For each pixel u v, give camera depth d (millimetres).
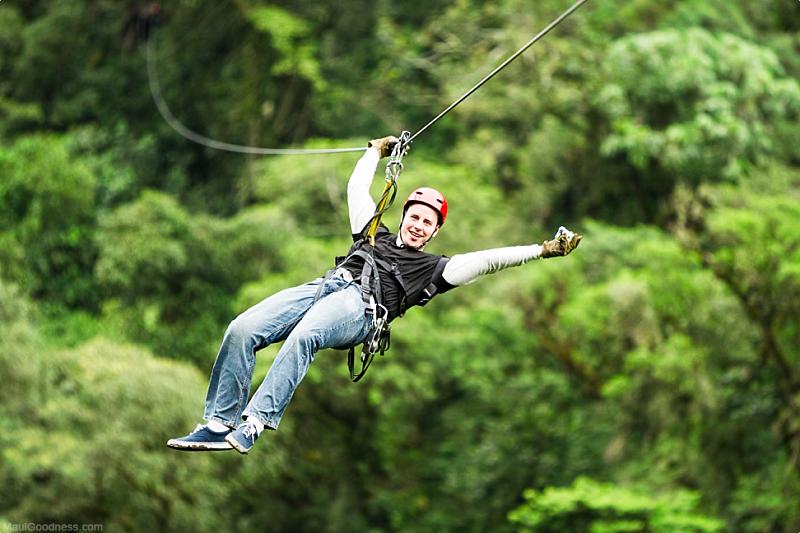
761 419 58344
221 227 71625
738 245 54625
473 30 88188
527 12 82125
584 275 64188
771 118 71750
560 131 75188
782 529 55469
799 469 55062
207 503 59406
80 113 99500
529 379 67312
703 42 68625
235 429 16125
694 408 57406
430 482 69938
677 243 59500
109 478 56438
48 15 101812
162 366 58125
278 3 95000
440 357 65812
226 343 16281
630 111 70188
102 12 102500
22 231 76000
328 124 92688
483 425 69562
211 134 97375
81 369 59000
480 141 82000
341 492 68562
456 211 72312
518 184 82125
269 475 64000
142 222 70250
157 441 56438
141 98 100250
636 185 73500
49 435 55938
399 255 17609
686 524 51312
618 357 61812
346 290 16906
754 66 67750
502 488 67125
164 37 100438
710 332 56031
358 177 18844
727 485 57719
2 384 56875
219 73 98375
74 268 77625
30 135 95312
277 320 16547
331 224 74938
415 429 69625
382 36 91750
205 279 71438
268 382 15906
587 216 76438
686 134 65625
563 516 56000
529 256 17312
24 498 56156
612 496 53125
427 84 92625
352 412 67188
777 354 54969
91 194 79562
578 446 65812
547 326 64500
